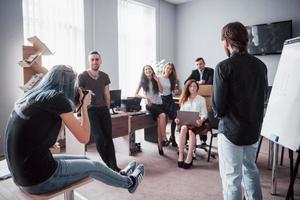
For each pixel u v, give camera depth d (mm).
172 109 4051
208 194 2348
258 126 1574
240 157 1570
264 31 5148
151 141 4270
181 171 2939
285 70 2256
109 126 2896
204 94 4125
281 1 5027
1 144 3512
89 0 4609
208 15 6121
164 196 2312
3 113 3547
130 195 2328
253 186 1654
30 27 3842
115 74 5203
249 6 5453
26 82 3297
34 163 1207
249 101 1506
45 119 1221
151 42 6176
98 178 1570
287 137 1977
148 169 3006
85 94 1508
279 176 2777
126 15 5453
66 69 1394
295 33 4914
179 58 6770
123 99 3736
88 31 4629
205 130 3357
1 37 3467
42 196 1278
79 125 1330
